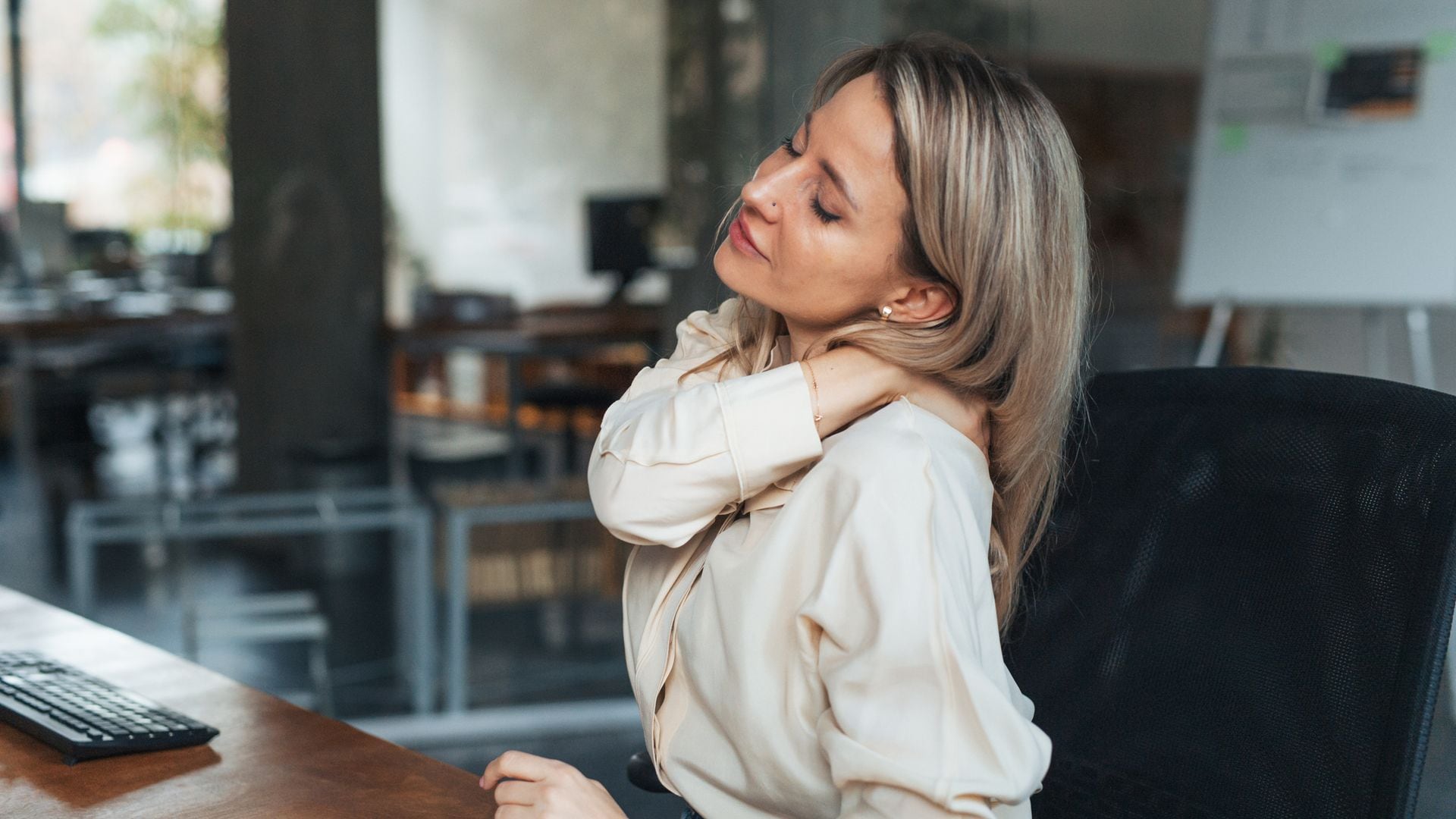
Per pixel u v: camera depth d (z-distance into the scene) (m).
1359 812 1.04
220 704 1.24
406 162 9.84
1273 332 5.04
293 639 4.21
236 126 5.32
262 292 5.35
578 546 3.94
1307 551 1.13
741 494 0.92
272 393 5.38
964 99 0.87
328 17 5.32
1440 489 1.06
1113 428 1.31
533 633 3.95
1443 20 3.48
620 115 9.39
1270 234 3.77
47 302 7.09
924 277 0.91
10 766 1.08
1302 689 1.10
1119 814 1.18
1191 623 1.19
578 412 6.85
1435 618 1.03
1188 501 1.23
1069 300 0.92
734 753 0.94
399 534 3.78
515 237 9.82
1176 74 5.58
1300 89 3.71
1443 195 3.48
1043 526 1.18
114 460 6.99
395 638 4.24
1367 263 3.60
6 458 6.88
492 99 9.82
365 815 1.00
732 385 0.93
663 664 0.98
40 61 8.47
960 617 0.82
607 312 6.57
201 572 5.01
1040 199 0.89
